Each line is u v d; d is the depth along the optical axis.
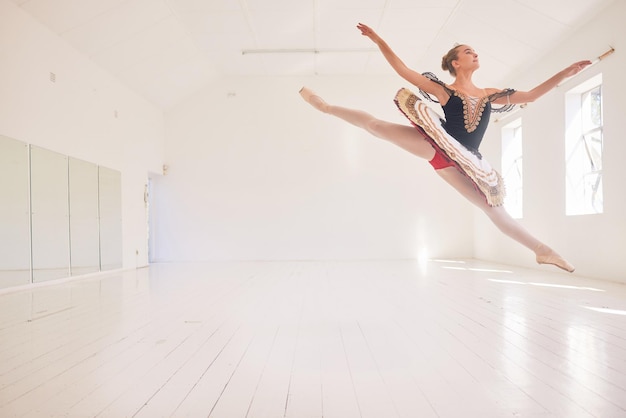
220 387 2.23
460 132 2.38
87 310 4.50
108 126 8.51
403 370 2.46
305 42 9.29
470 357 2.70
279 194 11.07
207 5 7.70
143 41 8.16
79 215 7.54
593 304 4.43
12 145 6.01
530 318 3.81
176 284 6.54
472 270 8.11
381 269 8.47
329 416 1.86
